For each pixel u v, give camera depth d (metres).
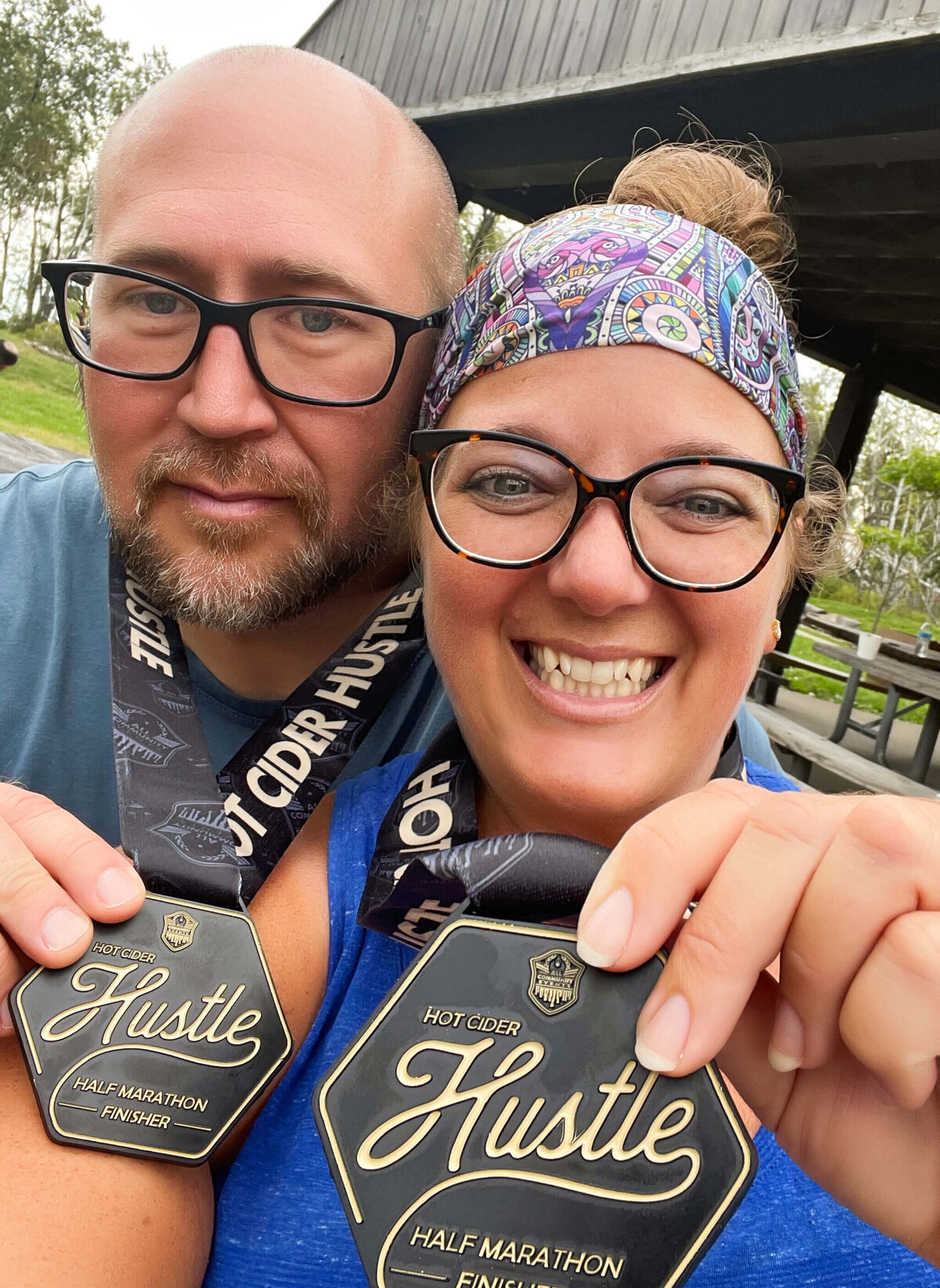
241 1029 0.25
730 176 0.38
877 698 3.34
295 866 0.35
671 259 0.30
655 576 0.28
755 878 0.21
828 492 0.46
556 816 0.31
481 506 0.30
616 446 0.29
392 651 0.41
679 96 1.42
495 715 0.31
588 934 0.21
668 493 0.28
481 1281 0.20
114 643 0.40
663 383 0.29
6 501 0.60
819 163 1.36
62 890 0.25
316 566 0.43
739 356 0.30
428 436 0.30
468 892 0.24
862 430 2.64
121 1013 0.25
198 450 0.40
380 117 0.44
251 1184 0.28
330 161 0.40
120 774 0.33
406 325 0.41
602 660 0.29
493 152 1.83
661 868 0.22
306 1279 0.26
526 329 0.29
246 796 0.36
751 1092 0.23
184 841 0.32
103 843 0.26
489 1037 0.22
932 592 7.24
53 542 0.56
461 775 0.33
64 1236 0.22
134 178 0.40
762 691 2.54
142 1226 0.23
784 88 1.27
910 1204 0.22
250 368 0.39
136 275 0.39
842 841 0.21
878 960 0.20
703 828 0.22
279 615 0.44
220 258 0.39
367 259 0.41
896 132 1.18
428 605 0.33
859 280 2.09
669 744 0.31
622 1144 0.21
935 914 0.20
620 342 0.28
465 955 0.22
